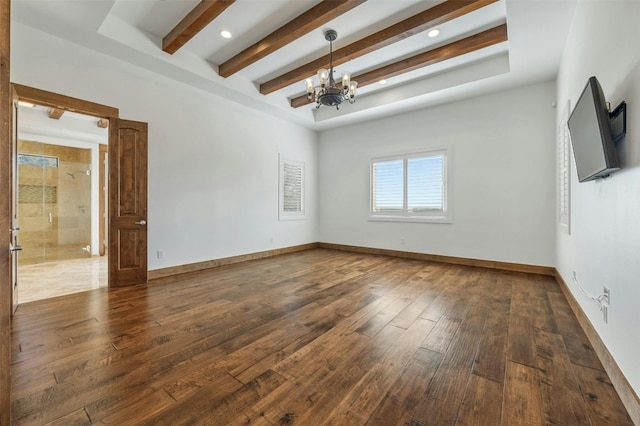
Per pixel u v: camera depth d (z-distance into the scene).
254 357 1.94
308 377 1.72
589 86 1.72
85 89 3.34
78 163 6.20
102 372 1.76
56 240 5.93
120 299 3.11
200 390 1.60
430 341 2.17
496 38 3.29
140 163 3.75
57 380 1.68
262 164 5.58
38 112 4.90
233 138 5.02
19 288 3.57
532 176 4.32
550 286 3.61
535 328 2.39
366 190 6.18
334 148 6.69
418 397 1.54
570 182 3.03
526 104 4.35
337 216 6.66
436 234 5.23
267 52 3.63
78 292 3.37
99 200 6.38
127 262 3.65
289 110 5.55
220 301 3.05
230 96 4.77
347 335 2.27
